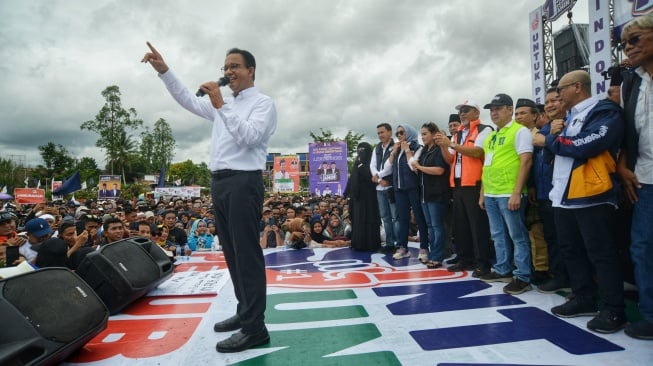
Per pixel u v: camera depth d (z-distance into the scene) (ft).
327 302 10.34
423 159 15.17
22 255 15.37
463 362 6.53
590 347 7.02
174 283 12.37
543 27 26.78
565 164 8.70
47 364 6.14
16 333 5.86
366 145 19.31
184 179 250.78
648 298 7.45
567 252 8.96
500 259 12.12
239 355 7.05
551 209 10.98
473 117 13.52
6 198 80.02
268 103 7.82
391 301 10.27
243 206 7.39
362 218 18.78
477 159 12.91
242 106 7.87
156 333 8.23
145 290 10.13
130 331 8.35
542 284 11.28
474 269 13.76
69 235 15.99
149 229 18.94
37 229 15.84
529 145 10.83
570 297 9.39
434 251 14.58
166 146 218.59
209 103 8.70
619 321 7.74
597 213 8.00
